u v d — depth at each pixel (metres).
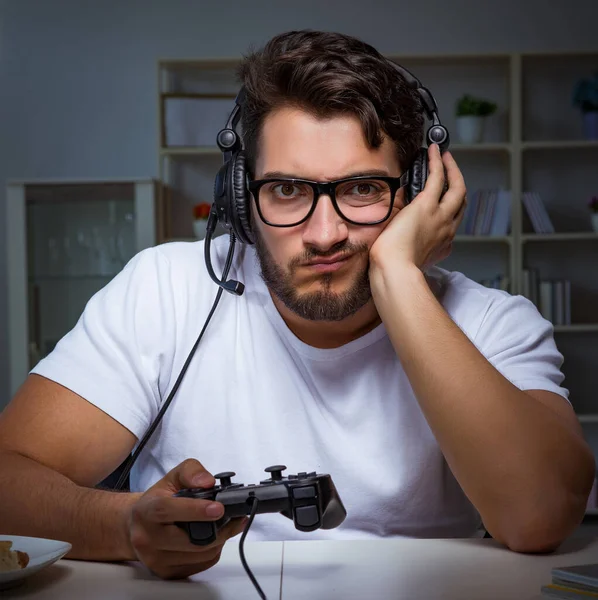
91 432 1.13
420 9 4.58
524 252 4.57
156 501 0.78
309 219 1.05
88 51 4.61
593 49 4.46
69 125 4.61
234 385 1.22
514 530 0.90
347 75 1.04
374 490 1.18
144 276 1.27
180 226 4.59
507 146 4.24
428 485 1.19
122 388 1.16
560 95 4.55
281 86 1.05
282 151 1.05
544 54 4.27
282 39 1.12
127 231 4.04
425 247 1.11
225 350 1.24
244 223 1.14
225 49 4.61
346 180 1.05
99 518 0.87
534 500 0.90
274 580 0.79
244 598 0.73
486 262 4.51
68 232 4.06
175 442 1.23
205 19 4.61
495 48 4.57
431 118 1.20
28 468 0.99
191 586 0.78
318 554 0.89
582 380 4.53
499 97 4.53
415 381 1.00
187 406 1.23
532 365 1.19
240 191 1.12
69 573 0.83
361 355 1.20
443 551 0.89
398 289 1.04
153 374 1.21
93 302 1.26
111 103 4.61
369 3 4.59
